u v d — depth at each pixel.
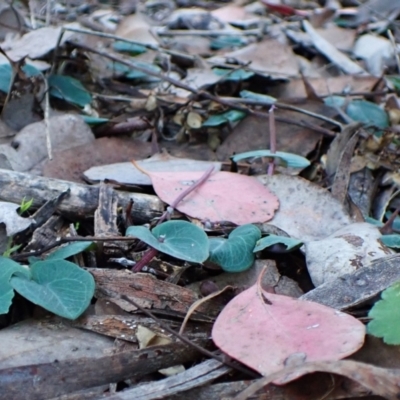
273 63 0.85
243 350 0.48
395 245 0.56
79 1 1.20
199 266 0.55
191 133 0.70
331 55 0.91
